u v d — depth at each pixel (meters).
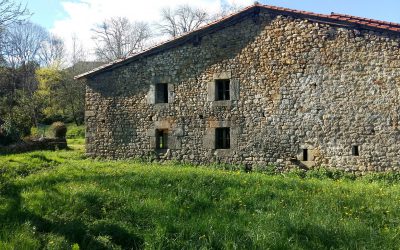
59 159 13.51
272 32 12.67
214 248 4.93
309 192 7.95
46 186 7.93
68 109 37.59
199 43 13.58
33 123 30.64
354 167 11.58
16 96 32.59
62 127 20.86
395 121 11.23
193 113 13.53
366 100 11.55
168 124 13.85
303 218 5.86
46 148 17.94
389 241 5.17
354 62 11.71
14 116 26.70
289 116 12.37
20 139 17.84
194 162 13.42
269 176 10.59
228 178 8.84
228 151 13.02
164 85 14.41
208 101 13.35
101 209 6.33
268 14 12.75
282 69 12.50
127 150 14.37
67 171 10.02
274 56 12.61
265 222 5.67
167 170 10.15
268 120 12.60
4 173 9.73
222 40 13.28
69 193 7.05
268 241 4.94
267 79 12.66
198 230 5.38
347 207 6.65
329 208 6.59
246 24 13.01
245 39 12.99
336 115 11.84
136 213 6.08
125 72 14.59
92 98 14.98
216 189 7.69
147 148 14.09
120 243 5.18
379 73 11.45
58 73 37.16
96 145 14.80
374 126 11.44
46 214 6.11
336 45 11.92
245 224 5.73
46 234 5.37
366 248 4.90
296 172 11.99
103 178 8.73
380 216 6.29
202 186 7.88
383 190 8.68
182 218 5.91
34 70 38.62
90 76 15.00
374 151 11.40
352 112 11.68
